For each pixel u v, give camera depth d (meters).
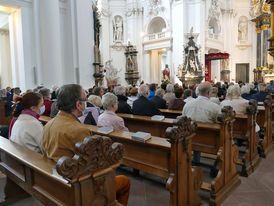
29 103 2.52
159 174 2.48
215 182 2.88
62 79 10.45
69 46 10.62
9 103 7.05
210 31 21.67
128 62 20.66
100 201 1.51
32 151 2.14
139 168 2.68
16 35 9.92
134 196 3.08
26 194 2.95
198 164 3.93
